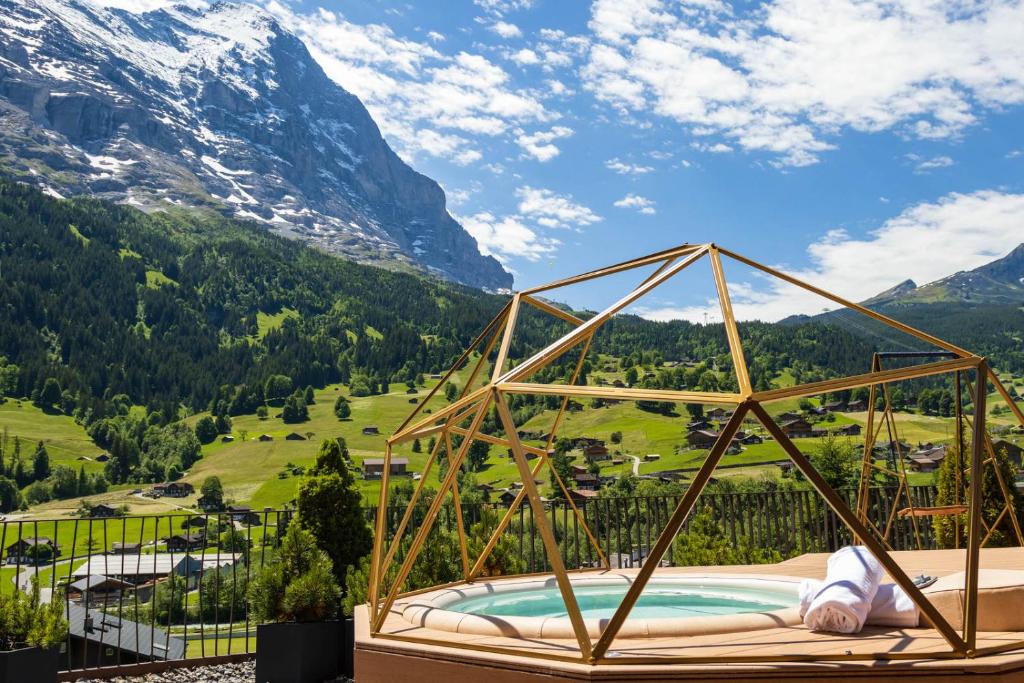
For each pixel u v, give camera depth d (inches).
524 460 145.4
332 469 343.0
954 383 263.7
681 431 4456.2
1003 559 224.8
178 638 781.3
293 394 5935.0
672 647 139.3
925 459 2642.7
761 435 4060.0
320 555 284.8
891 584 161.6
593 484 3403.1
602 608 224.2
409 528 385.1
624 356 6417.3
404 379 6466.5
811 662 121.8
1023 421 155.7
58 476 4315.9
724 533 373.7
